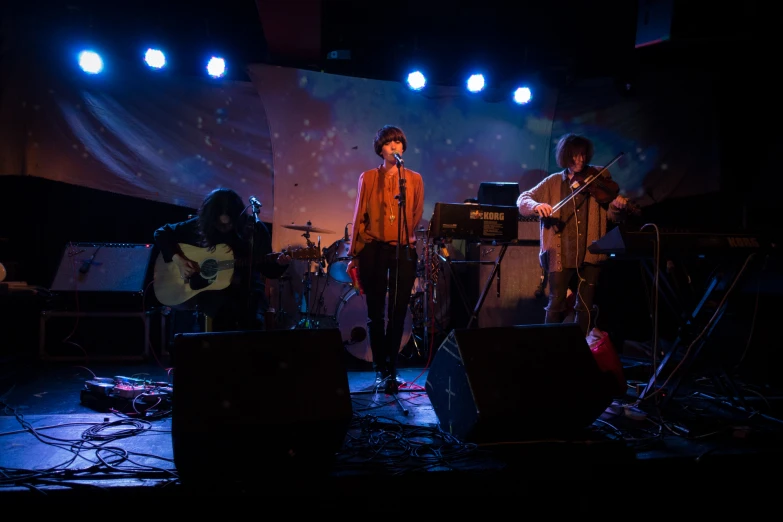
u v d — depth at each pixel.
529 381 2.36
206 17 5.32
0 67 4.74
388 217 3.36
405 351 4.89
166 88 5.09
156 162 5.05
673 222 5.60
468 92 5.42
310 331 2.28
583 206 3.40
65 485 2.05
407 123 5.37
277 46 5.12
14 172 4.76
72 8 4.89
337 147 5.26
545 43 5.70
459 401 2.43
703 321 3.42
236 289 3.55
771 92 5.22
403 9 5.39
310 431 2.08
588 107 5.48
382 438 2.57
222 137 5.18
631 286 5.48
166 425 2.79
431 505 2.19
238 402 2.06
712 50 5.37
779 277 4.11
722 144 5.34
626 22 5.53
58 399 3.34
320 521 2.14
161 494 2.07
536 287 4.73
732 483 2.39
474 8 5.39
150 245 4.93
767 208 5.18
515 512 2.25
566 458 2.34
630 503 2.33
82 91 4.89
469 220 3.49
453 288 5.14
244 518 2.10
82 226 5.46
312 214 5.21
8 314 4.80
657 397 3.10
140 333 4.61
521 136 5.49
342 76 5.28
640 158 5.41
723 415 2.97
